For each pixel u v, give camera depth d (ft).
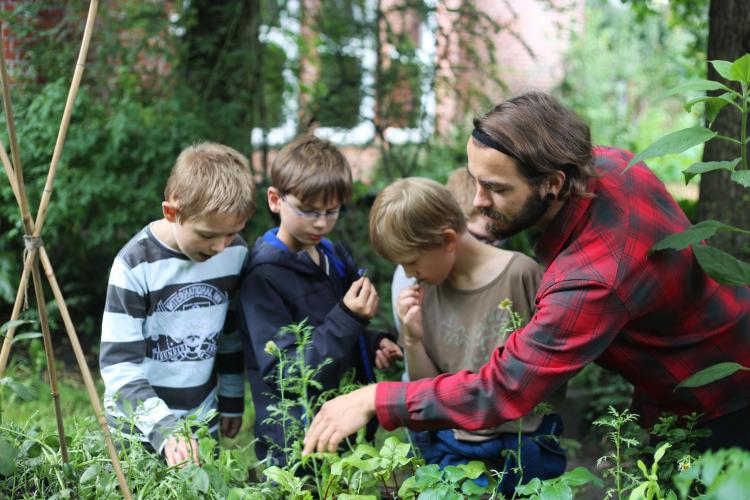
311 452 6.36
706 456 4.18
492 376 5.92
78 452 6.35
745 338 6.42
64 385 14.40
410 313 7.26
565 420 13.62
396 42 18.19
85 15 18.17
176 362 7.39
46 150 16.10
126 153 17.01
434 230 6.91
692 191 31.50
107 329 7.02
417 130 18.70
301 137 7.95
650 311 6.05
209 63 19.48
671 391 6.61
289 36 19.65
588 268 5.76
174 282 7.27
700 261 5.77
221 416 8.43
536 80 29.99
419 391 6.08
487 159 5.83
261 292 7.48
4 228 17.28
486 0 20.66
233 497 5.79
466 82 19.31
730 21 10.89
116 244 17.94
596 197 6.04
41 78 18.01
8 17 17.16
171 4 20.11
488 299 7.33
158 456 6.44
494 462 7.13
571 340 5.72
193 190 6.72
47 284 18.21
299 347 6.77
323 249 8.26
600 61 34.19
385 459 6.08
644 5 17.60
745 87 5.81
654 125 36.81
